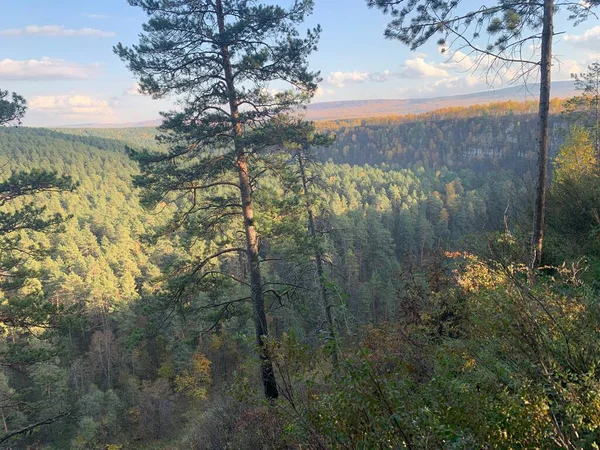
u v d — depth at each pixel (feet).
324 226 45.98
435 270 21.85
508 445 6.24
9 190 29.84
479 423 6.35
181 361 103.35
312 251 33.65
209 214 32.42
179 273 31.89
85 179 431.02
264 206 31.09
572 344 8.48
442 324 16.12
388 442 6.30
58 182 30.76
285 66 29.89
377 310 115.65
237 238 33.55
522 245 17.84
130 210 329.93
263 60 28.04
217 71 29.99
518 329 8.54
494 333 8.93
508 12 25.09
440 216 219.82
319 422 6.91
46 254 32.58
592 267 20.40
